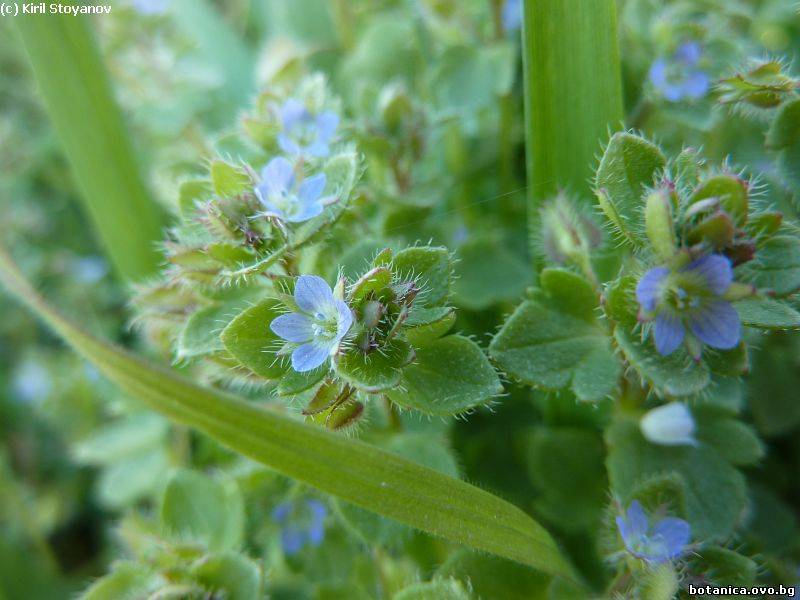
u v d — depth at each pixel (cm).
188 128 11
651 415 6
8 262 6
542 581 6
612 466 6
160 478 9
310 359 5
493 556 6
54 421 11
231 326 5
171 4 12
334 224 6
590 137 7
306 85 8
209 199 6
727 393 6
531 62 7
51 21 8
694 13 9
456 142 10
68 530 11
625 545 5
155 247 9
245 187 6
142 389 5
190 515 7
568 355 6
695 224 5
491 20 9
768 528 8
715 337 5
